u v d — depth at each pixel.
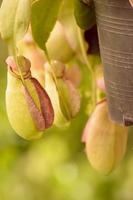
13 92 0.78
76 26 0.87
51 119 0.78
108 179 1.55
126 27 0.74
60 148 1.61
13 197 1.58
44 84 0.83
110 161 0.87
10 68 0.78
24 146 1.65
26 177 1.60
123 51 0.75
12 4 0.73
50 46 0.90
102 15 0.76
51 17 0.79
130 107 0.77
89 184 1.56
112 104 0.79
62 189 1.58
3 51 1.51
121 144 0.88
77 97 0.81
